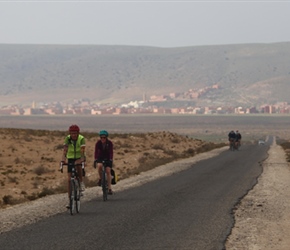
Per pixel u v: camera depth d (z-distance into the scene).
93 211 28.52
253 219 25.95
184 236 21.61
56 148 82.94
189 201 32.44
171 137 124.88
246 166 63.81
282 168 60.69
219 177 49.78
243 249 19.50
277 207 30.27
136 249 19.27
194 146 114.38
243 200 32.94
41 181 48.19
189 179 47.94
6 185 44.62
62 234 22.03
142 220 25.47
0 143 82.31
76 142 28.23
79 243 20.25
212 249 19.33
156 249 19.28
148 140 112.31
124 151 86.69
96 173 54.78
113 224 24.36
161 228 23.34
